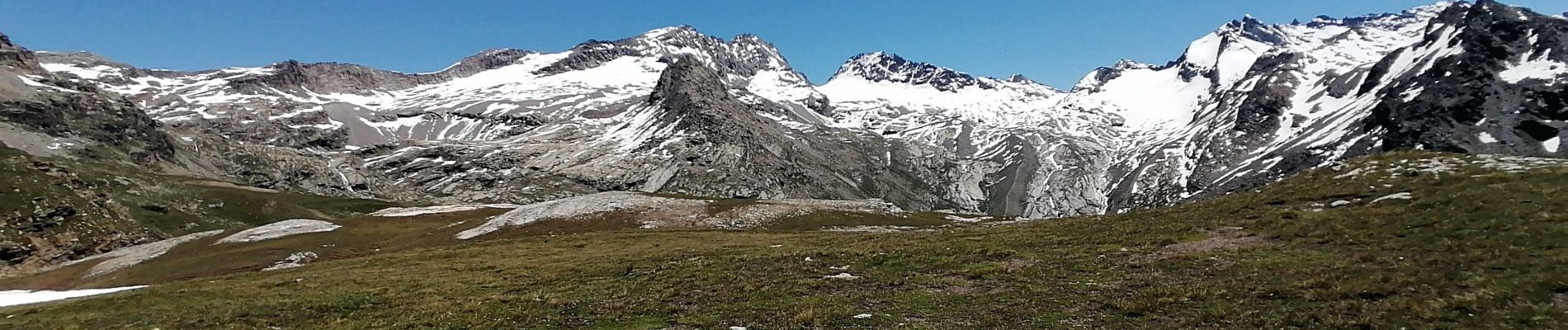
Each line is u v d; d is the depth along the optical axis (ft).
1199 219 148.05
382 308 113.29
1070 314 85.71
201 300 131.85
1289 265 100.42
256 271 204.95
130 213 393.29
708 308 98.89
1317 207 139.85
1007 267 118.42
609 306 102.78
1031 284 104.78
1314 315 75.10
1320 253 105.60
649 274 135.54
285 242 288.71
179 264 250.98
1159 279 101.09
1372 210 127.44
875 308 93.91
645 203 333.21
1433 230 106.42
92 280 250.37
